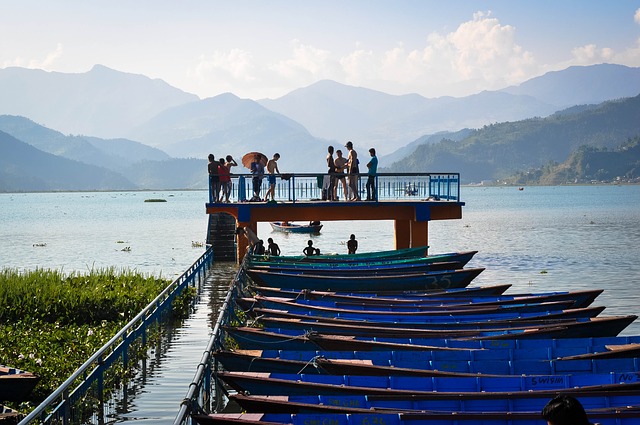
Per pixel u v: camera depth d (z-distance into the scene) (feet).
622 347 47.98
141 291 82.53
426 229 112.88
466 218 325.01
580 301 70.79
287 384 39.68
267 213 114.11
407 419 33.88
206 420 32.71
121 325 68.69
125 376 51.08
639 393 36.86
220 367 51.70
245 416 33.88
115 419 43.50
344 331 55.98
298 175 116.37
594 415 34.27
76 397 40.19
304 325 56.90
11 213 471.62
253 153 117.60
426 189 134.72
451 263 92.48
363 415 34.01
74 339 62.08
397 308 68.39
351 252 119.44
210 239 133.69
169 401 47.06
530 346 50.42
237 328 52.47
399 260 98.37
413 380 40.37
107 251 184.75
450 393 37.50
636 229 234.99
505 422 33.76
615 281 112.47
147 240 222.28
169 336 67.36
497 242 192.54
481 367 44.93
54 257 171.42
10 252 186.09
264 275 86.28
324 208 113.39
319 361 44.06
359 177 121.49
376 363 45.65
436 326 58.75
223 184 116.16
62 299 76.28
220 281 103.50
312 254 114.93
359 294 76.02
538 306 66.44
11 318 73.15
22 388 42.47
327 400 37.22
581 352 47.01
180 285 81.87
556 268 129.80
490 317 63.26
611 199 586.04
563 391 37.40
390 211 113.70
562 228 246.27
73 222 345.31
